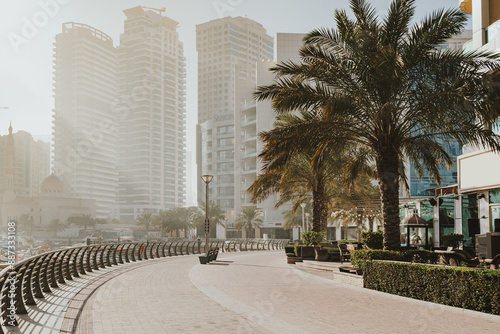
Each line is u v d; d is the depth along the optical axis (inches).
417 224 839.7
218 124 4906.5
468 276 355.3
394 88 552.4
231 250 1950.1
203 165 5088.6
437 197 1011.3
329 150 631.8
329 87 625.3
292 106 605.9
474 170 796.0
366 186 1307.8
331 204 1357.0
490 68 559.8
